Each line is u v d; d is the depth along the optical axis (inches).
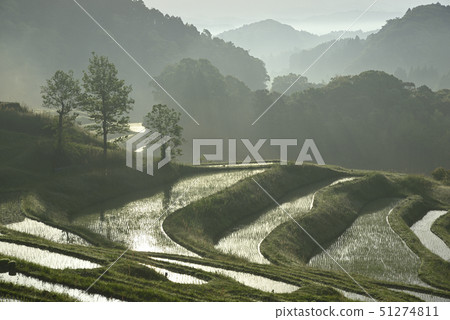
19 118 2586.1
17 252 1184.2
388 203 2395.4
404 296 1181.1
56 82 2326.5
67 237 1514.5
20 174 2028.8
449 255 1701.5
